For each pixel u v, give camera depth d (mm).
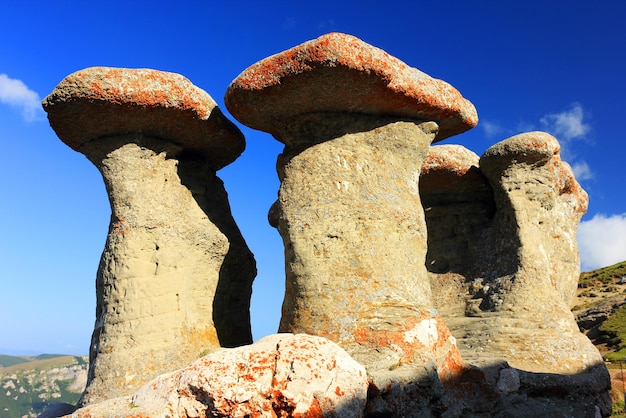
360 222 8516
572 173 13078
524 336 10602
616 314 31016
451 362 8445
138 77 8695
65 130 9109
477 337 10828
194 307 9344
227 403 6422
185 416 6551
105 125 9016
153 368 8555
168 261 9086
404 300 8312
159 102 8812
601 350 27547
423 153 9375
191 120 9266
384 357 7742
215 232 9781
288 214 8648
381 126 9000
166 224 9203
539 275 11156
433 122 9414
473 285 11734
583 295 38094
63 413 9789
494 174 11789
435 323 8453
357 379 6855
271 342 6973
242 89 8391
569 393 9570
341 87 8258
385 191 8797
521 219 11445
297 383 6496
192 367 6812
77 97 8516
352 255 8359
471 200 12445
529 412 8789
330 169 8672
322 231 8438
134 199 9055
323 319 8086
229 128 9906
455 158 11836
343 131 8828
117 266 8844
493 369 9000
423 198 12633
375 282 8289
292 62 8039
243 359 6730
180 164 9945
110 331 8695
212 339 9391
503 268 11492
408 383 7523
